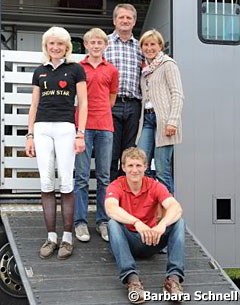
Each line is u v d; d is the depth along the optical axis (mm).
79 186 4512
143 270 4176
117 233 3924
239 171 5102
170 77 4504
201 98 5055
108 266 4168
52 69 4270
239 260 5078
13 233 4477
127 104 4801
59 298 3768
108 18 6547
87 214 4859
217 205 5062
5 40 6527
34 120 4340
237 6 5141
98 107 4527
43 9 6414
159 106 4527
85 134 4496
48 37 4215
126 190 4125
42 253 4188
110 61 4770
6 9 6332
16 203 4988
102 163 4551
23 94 4988
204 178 5035
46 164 4238
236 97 5109
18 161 4969
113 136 4809
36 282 3928
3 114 4938
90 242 4473
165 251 4426
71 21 6613
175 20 5039
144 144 4656
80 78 4293
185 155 5008
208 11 5094
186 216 4996
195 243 4602
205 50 5074
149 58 4637
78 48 6691
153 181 4172
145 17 6121
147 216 4137
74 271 4086
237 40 5129
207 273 4211
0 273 4578
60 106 4238
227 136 5086
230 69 5105
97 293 3852
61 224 4730
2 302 4566
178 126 4496
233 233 5078
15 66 5020
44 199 4281
